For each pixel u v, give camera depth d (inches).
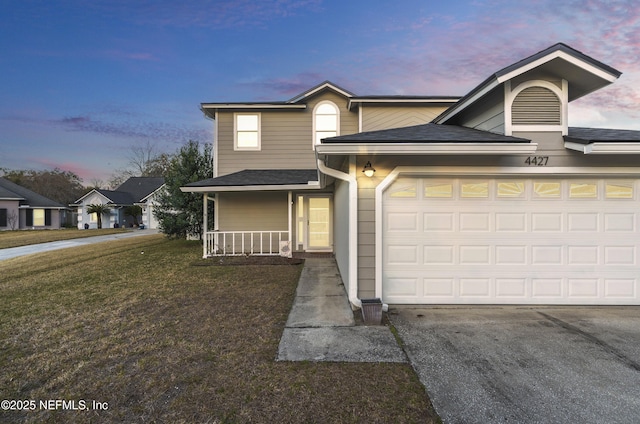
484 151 161.2
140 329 151.8
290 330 150.4
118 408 91.1
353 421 85.3
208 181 366.3
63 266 322.7
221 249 411.5
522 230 186.2
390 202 186.4
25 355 125.0
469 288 186.2
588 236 185.2
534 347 132.6
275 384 103.2
